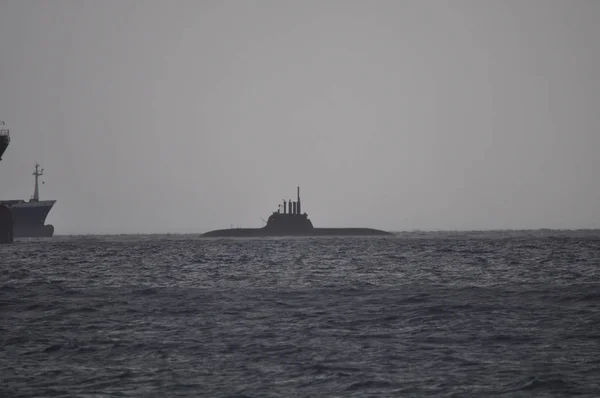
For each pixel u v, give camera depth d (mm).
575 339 138000
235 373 112625
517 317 167375
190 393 101625
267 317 171750
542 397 97938
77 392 102250
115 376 111312
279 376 110562
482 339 139250
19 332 152500
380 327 154875
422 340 138875
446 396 99188
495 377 108438
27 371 114812
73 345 136250
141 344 136875
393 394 100312
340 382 106688
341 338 141500
